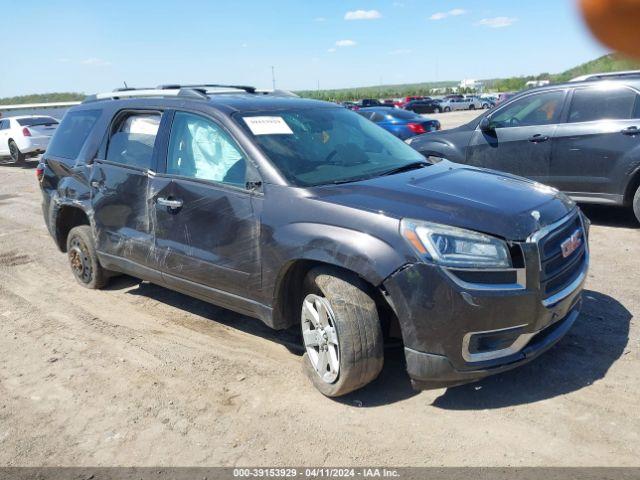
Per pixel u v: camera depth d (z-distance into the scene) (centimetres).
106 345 453
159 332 474
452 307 304
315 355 363
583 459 285
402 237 314
